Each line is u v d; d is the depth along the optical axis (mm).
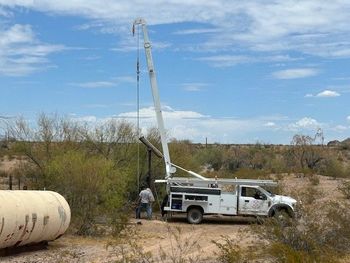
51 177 27188
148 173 32438
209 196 29078
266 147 93688
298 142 68750
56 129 33562
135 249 17281
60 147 32062
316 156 67375
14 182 33812
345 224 17625
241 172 46031
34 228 19031
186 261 16297
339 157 78188
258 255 15766
